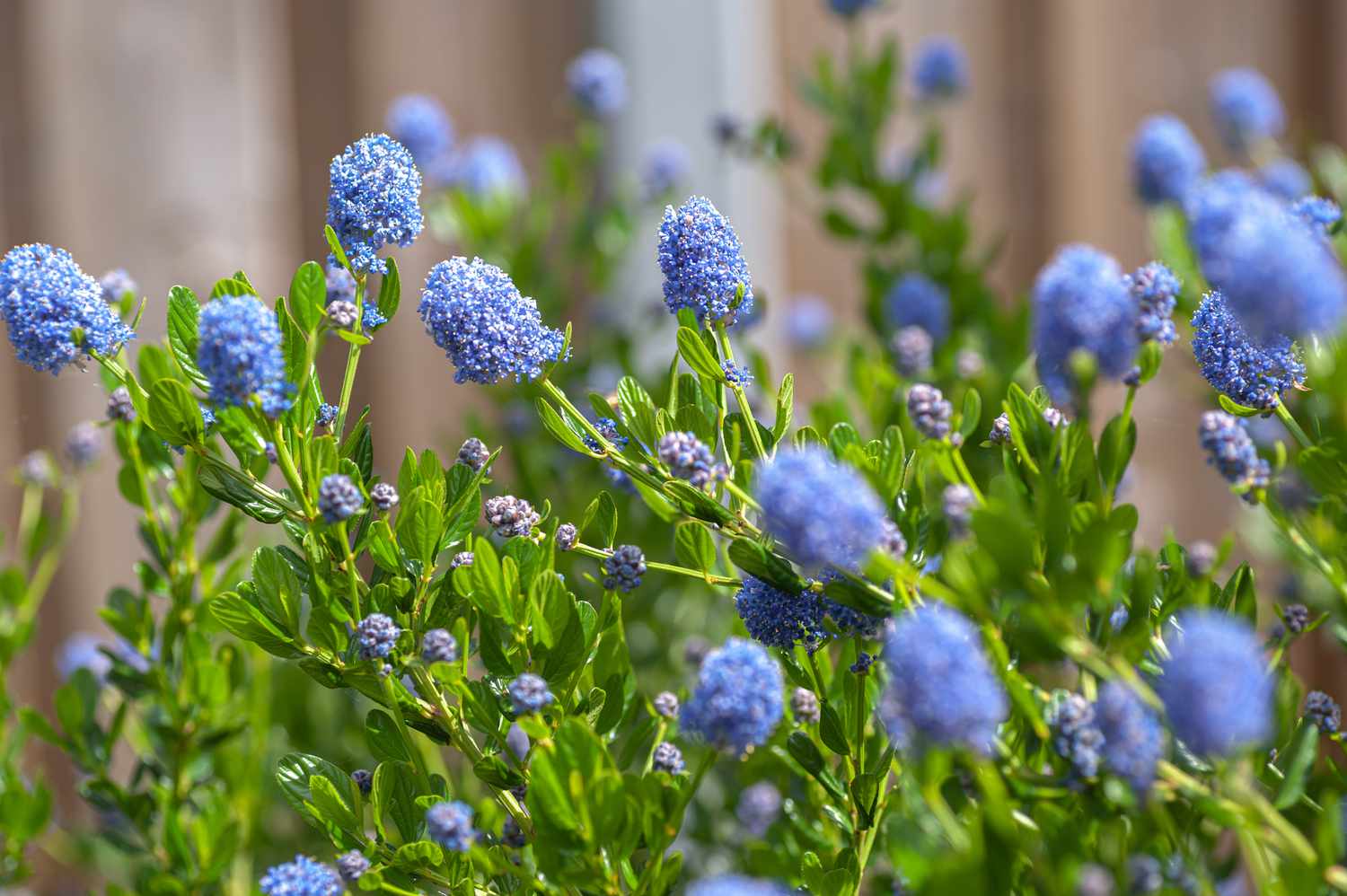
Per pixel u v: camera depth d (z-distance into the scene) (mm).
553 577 882
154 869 1037
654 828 860
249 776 1077
